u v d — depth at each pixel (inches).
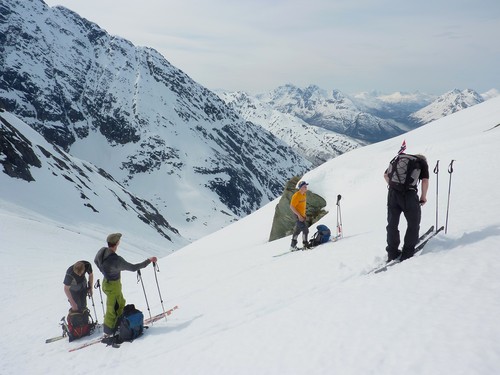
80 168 5664.4
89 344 399.9
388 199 350.0
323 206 1175.0
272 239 1189.7
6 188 3634.4
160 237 4891.7
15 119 5344.5
